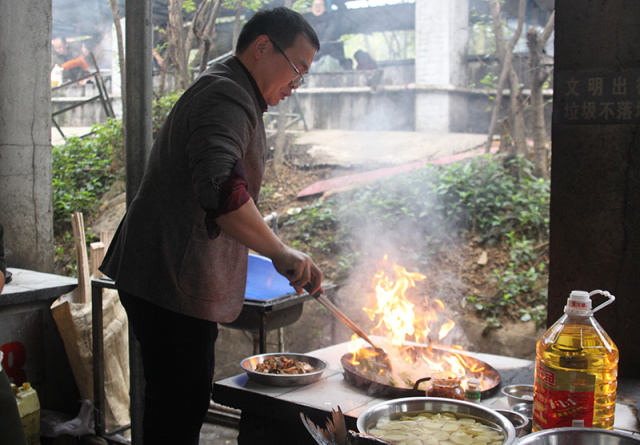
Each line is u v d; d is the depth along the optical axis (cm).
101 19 1127
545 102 814
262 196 741
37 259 434
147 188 197
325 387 230
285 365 243
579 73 249
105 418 323
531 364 259
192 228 191
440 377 213
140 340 203
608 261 253
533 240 583
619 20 240
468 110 966
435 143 798
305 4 880
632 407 212
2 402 198
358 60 1005
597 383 158
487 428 163
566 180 257
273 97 206
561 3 248
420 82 923
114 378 340
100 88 916
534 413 167
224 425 355
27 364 336
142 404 280
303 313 564
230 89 184
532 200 598
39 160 433
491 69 950
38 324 341
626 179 246
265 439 225
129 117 275
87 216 713
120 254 205
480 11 969
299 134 890
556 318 265
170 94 801
